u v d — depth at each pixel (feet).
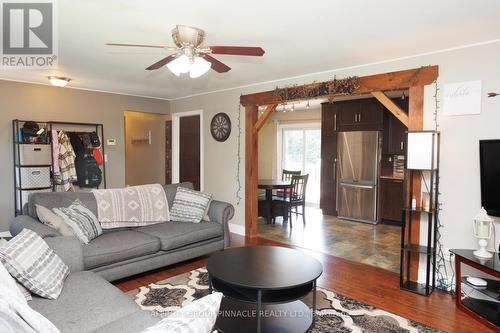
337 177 21.40
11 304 3.66
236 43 10.02
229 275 7.69
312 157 25.77
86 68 13.29
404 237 10.89
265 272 7.90
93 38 9.61
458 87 10.28
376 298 9.82
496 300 8.61
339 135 21.12
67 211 10.24
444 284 10.52
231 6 7.43
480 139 9.92
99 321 5.65
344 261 13.07
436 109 10.73
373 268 12.31
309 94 13.97
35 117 16.49
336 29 8.87
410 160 10.30
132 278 11.03
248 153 16.72
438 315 8.84
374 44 10.11
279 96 15.06
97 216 11.41
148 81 15.85
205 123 19.24
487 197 9.58
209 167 18.99
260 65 12.64
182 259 11.91
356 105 20.67
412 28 8.78
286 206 19.54
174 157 22.31
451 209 10.50
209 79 15.26
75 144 17.28
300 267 8.26
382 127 19.70
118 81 15.89
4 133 15.64
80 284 6.95
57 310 5.87
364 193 20.10
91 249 9.56
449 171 10.50
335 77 13.33
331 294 10.03
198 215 13.03
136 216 12.21
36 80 15.93
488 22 8.34
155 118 24.79
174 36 8.34
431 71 10.75
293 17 8.03
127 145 24.79
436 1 7.16
